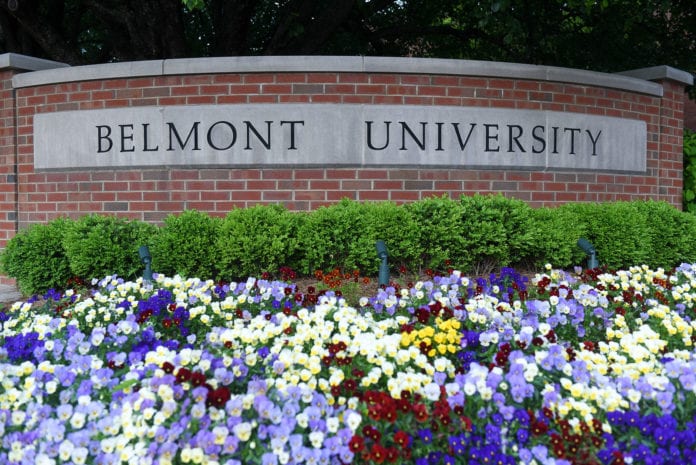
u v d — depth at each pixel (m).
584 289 4.78
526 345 3.66
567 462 2.55
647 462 2.53
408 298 4.72
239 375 3.20
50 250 6.32
